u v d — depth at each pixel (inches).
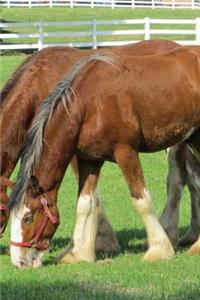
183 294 312.3
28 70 415.2
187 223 497.7
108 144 375.6
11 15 1905.8
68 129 370.6
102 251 413.4
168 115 386.3
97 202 404.8
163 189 611.5
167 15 1918.1
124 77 378.6
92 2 2064.5
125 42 1325.0
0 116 398.6
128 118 375.2
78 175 393.7
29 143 366.3
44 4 2034.9
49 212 366.3
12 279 343.3
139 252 412.8
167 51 413.1
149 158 749.3
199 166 426.3
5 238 444.1
